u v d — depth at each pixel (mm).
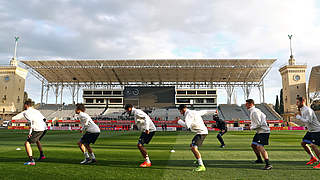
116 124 43469
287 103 53625
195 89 57125
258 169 6035
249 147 11586
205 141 15531
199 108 56344
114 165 6473
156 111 53625
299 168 6160
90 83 60250
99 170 5801
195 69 49312
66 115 54250
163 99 51062
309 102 53594
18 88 57719
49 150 9805
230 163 6910
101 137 19547
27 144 6578
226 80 57531
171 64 47531
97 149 10391
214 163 6902
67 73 53094
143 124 6613
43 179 4879
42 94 58375
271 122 44844
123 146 11852
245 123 44281
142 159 7535
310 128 6520
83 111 6840
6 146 11352
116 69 49812
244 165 6598
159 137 20094
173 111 53594
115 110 55500
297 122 50000
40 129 6902
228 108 56219
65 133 26859
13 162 6852
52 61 46719
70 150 9812
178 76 55000
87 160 6758
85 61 47031
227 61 45969
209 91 57094
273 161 7270
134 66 48000
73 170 5773
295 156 8336
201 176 5234
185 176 5230
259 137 6297
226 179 4961
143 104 51219
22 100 58906
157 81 59656
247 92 57719
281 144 13094
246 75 53438
